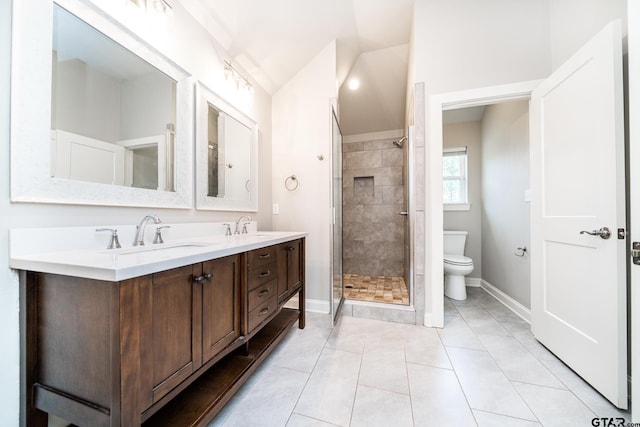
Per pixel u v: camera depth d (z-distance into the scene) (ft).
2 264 2.79
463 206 11.12
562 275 5.04
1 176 2.79
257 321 4.72
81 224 3.55
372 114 11.37
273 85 8.39
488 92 6.41
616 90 3.89
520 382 4.48
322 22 7.15
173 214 5.08
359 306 7.55
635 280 3.39
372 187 12.43
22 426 2.86
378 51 8.83
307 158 8.33
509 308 8.13
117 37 4.03
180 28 5.21
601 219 4.12
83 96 3.61
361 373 4.77
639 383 3.33
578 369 4.60
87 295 2.52
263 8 6.16
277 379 4.59
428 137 6.88
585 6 5.04
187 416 3.22
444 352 5.50
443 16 6.75
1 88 2.80
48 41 3.18
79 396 2.59
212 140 6.07
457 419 3.66
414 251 7.09
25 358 2.83
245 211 7.30
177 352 3.01
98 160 3.81
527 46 6.21
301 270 6.85
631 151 3.46
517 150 7.83
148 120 4.57
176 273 3.00
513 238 8.06
